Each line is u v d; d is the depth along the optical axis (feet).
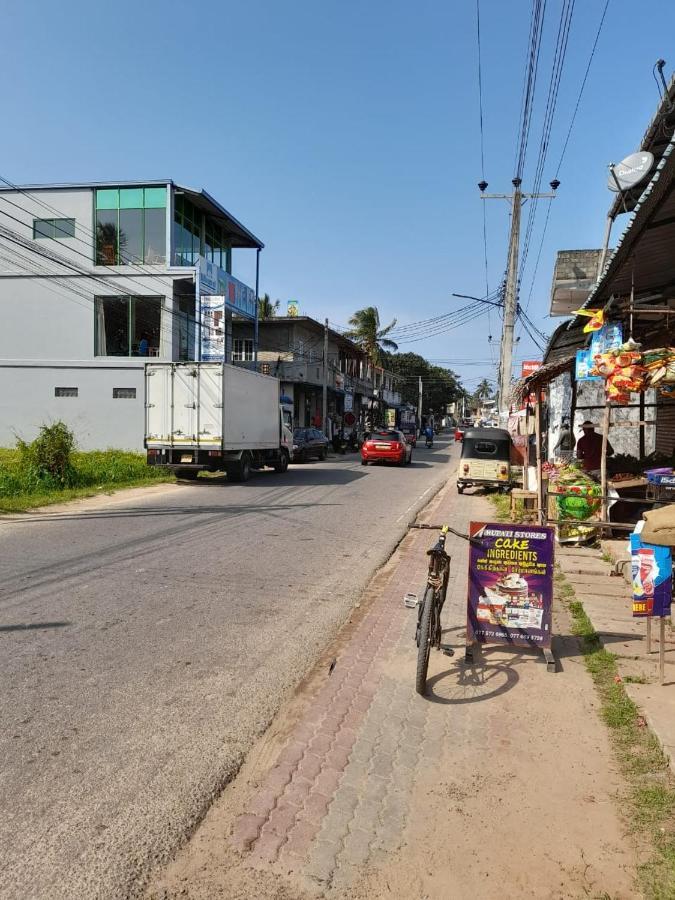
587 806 10.40
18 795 10.57
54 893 8.44
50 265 90.68
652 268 25.95
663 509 14.70
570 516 30.73
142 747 12.20
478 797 10.69
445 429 391.04
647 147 30.63
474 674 16.01
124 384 90.84
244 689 14.98
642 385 25.11
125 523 36.70
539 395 34.35
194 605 21.34
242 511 42.55
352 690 15.05
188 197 92.84
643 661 16.15
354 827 9.89
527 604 16.48
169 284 88.94
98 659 16.43
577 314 27.78
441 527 16.71
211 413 57.98
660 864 8.91
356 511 44.78
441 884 8.67
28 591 22.31
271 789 10.93
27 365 91.50
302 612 21.16
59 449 52.70
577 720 13.47
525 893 8.49
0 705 13.74
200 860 9.16
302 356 138.72
